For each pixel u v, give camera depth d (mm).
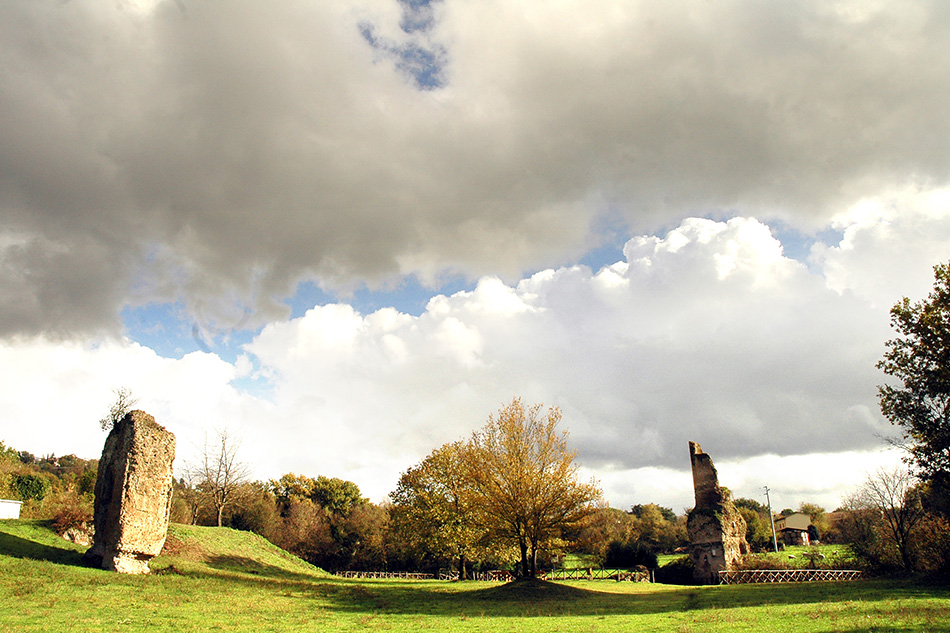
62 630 14867
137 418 27172
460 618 20328
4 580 20422
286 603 22766
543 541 33531
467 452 34906
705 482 49219
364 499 94938
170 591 22594
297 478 91688
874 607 18828
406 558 71312
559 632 16766
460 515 47750
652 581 48438
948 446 29672
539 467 33125
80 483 46562
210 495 60250
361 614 20922
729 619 18156
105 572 24297
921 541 32969
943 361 29266
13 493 46250
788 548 80500
